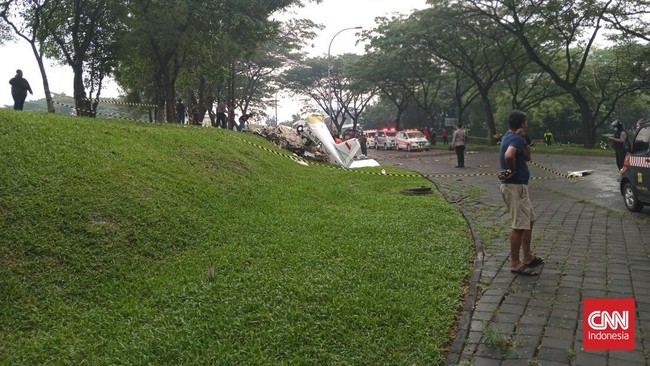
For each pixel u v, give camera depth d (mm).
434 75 41344
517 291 5172
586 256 6348
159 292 4965
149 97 31859
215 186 8750
